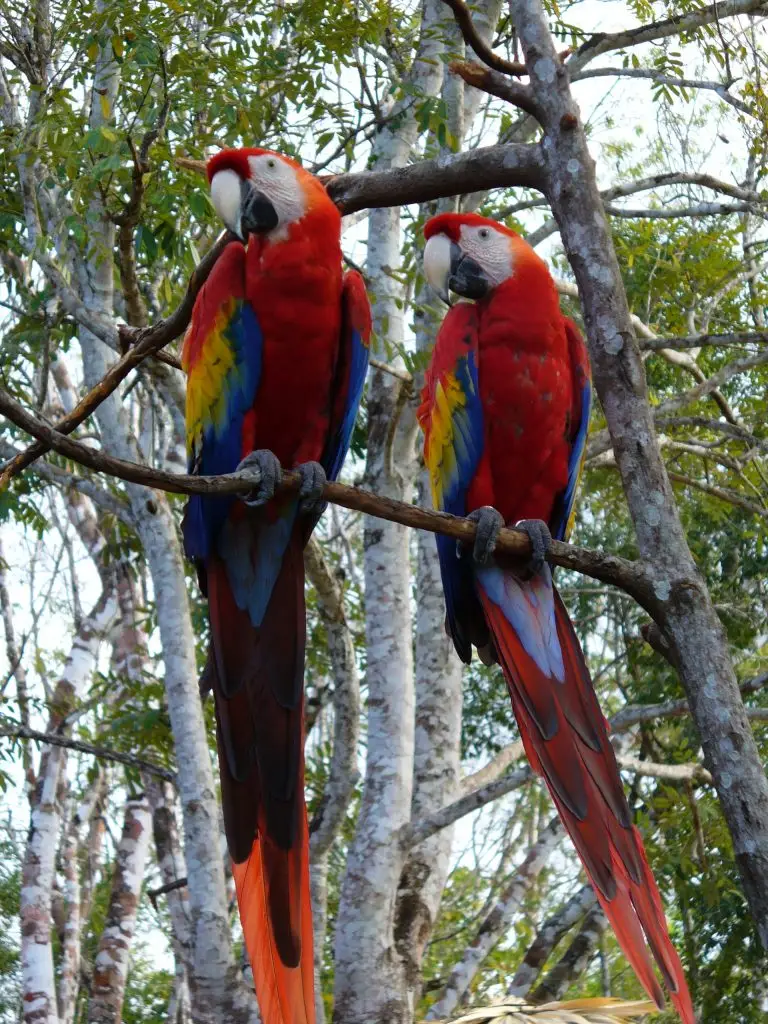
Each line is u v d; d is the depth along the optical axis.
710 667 3.70
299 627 4.20
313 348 4.60
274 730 4.03
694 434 12.27
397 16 9.02
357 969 7.91
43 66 8.37
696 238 10.83
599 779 4.08
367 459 9.01
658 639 4.08
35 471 9.70
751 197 10.09
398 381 8.98
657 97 9.84
